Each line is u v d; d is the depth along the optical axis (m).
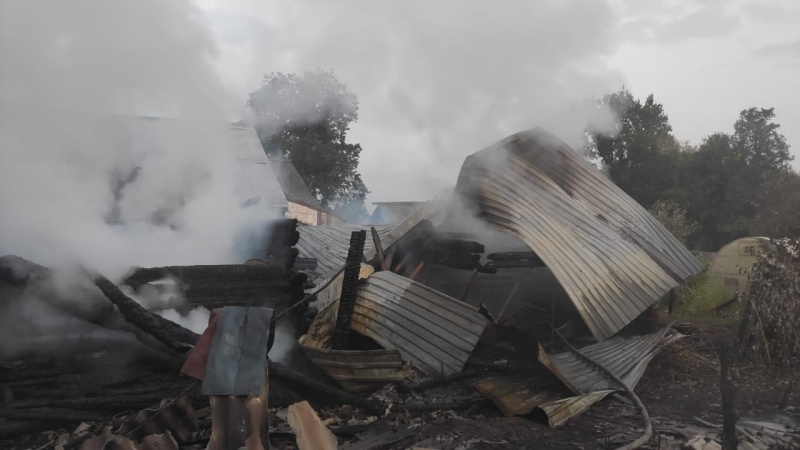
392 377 6.52
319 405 6.30
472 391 6.74
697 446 4.95
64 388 5.79
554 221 9.59
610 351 8.19
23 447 5.16
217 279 6.88
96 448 4.57
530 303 10.75
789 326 7.85
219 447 3.99
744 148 36.31
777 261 8.48
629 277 9.41
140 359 6.29
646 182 23.25
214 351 4.29
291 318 7.28
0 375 5.69
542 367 7.07
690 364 7.87
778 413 6.17
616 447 5.12
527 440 5.34
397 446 5.20
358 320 7.47
